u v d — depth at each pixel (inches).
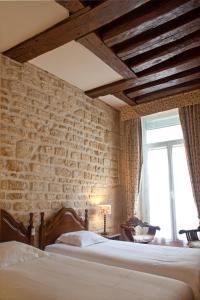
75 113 167.6
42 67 144.9
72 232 143.9
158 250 120.3
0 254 93.8
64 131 156.9
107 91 172.2
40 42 115.9
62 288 69.9
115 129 209.2
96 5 93.1
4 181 119.6
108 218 187.2
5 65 126.6
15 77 130.6
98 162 184.2
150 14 101.2
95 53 123.0
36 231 132.3
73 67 145.5
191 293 74.6
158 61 133.3
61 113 156.2
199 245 144.6
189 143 177.5
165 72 144.4
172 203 192.9
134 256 108.6
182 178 191.8
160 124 206.4
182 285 74.8
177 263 96.4
